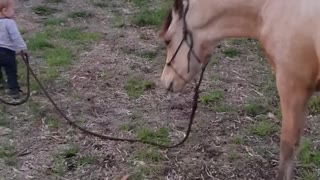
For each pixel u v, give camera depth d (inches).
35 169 101.8
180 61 92.9
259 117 117.0
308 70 81.0
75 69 135.1
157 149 106.7
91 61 139.0
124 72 134.3
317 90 85.1
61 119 116.0
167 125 114.2
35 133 111.7
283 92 83.7
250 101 122.9
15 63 122.1
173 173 100.5
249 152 106.0
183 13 90.4
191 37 90.7
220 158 104.3
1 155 105.1
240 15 86.5
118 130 112.7
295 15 80.0
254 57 143.7
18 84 125.7
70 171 101.3
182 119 116.4
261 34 84.7
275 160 104.0
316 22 78.2
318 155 104.6
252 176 100.0
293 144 86.0
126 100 123.0
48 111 118.7
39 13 166.6
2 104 121.3
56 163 103.1
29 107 120.1
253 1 84.7
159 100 123.2
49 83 129.1
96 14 167.0
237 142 108.7
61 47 145.8
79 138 110.0
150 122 115.2
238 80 132.1
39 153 106.0
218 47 148.1
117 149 106.6
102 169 101.7
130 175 99.8
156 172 100.7
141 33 155.2
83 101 122.5
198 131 112.0
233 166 102.3
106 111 119.1
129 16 166.1
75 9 169.8
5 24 119.6
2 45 120.0
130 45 147.9
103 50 144.9
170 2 175.2
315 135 111.0
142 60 140.3
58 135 111.0
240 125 114.3
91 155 104.9
